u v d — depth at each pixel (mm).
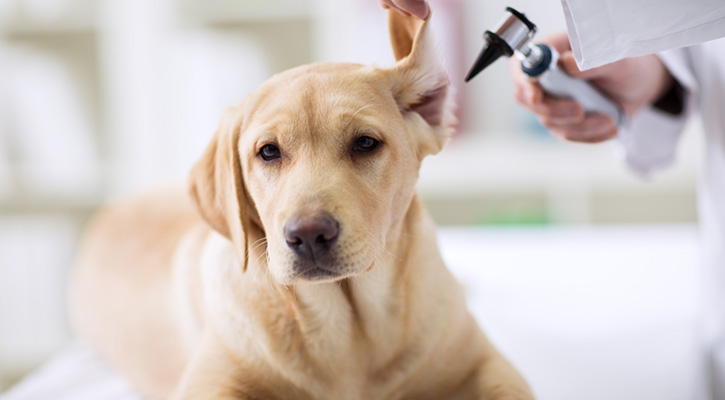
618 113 1282
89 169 3131
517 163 3008
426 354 1024
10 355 3057
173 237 1432
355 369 1020
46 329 3082
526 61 1083
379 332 1016
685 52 1288
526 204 3348
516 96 1238
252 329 1005
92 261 1601
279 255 896
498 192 3354
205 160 1065
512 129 3367
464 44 3168
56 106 3133
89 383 1387
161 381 1282
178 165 3129
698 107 1408
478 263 2066
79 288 1642
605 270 1929
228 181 1018
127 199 1742
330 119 942
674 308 1571
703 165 1309
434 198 3436
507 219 3182
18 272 3062
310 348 1002
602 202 3396
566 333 1479
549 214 3168
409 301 1021
